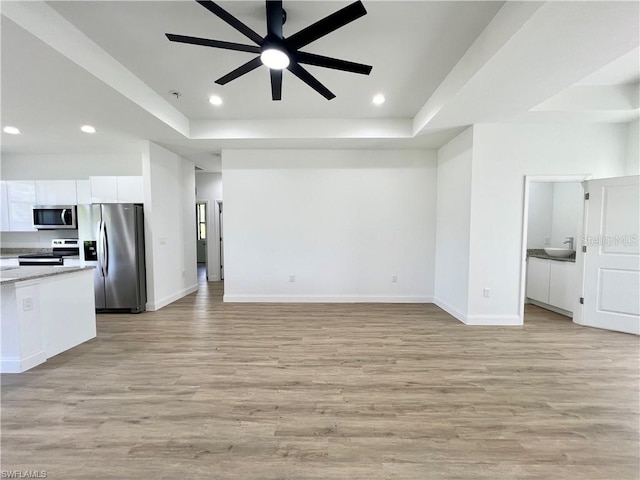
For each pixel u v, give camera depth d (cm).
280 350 311
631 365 277
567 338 345
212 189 728
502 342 331
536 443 178
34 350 274
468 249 390
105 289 436
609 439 181
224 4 199
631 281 357
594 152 378
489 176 380
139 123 359
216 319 414
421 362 283
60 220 480
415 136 417
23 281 263
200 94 339
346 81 309
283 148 484
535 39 196
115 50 252
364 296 504
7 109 316
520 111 328
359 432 188
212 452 170
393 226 497
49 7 200
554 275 445
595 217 378
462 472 157
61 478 152
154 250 458
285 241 501
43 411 207
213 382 247
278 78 231
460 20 215
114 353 303
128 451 171
